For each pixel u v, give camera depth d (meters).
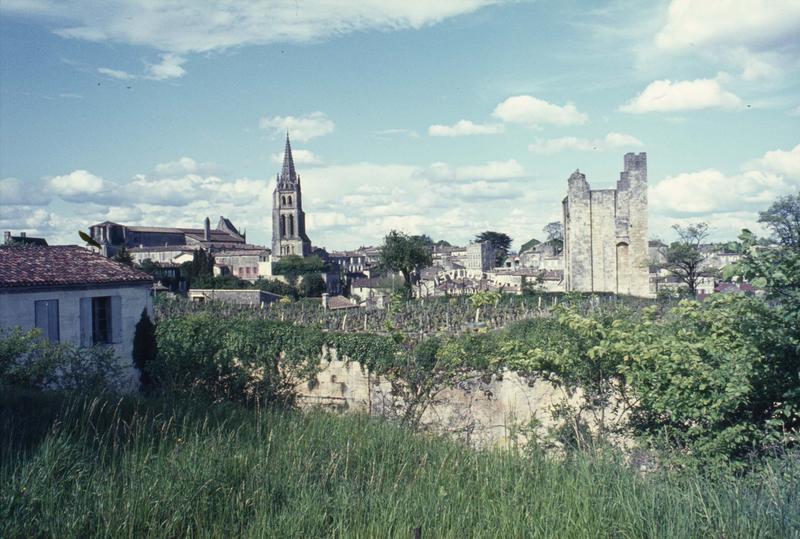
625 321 11.86
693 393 9.28
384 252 73.69
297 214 157.62
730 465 8.68
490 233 162.75
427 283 120.25
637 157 66.75
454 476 8.20
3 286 20.38
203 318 25.94
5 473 6.79
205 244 156.62
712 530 6.28
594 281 67.00
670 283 81.25
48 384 14.13
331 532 6.59
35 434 8.18
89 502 6.63
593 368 11.52
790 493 6.87
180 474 7.30
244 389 18.80
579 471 7.89
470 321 48.50
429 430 15.38
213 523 6.57
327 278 121.00
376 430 10.42
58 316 22.09
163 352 21.31
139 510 6.51
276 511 7.02
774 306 9.01
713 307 10.38
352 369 21.73
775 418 8.86
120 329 24.05
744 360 8.84
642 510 6.72
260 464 7.87
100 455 8.01
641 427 10.57
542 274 108.94
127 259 95.00
